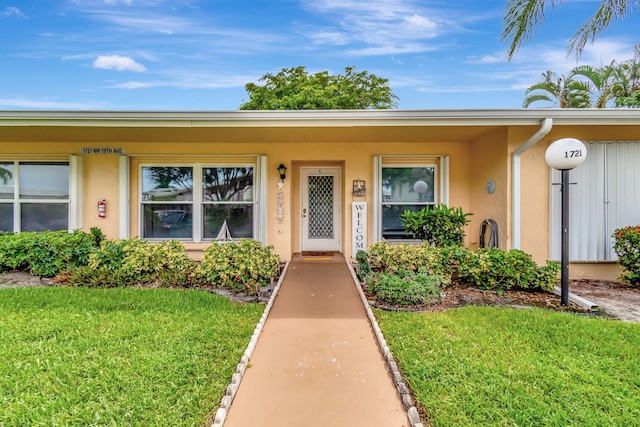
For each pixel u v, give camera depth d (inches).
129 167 287.0
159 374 110.4
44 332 140.2
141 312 166.2
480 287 214.5
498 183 242.2
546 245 237.0
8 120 209.0
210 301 183.9
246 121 214.7
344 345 136.3
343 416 94.7
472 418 92.5
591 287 224.1
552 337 141.5
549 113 205.5
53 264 232.7
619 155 237.6
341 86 685.3
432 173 293.0
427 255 222.5
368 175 288.2
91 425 88.2
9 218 288.0
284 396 103.3
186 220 294.4
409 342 136.3
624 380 111.0
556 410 95.0
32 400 97.7
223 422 91.3
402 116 210.2
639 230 219.0
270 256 234.5
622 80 495.2
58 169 287.4
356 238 284.0
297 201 313.6
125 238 280.7
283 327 153.6
